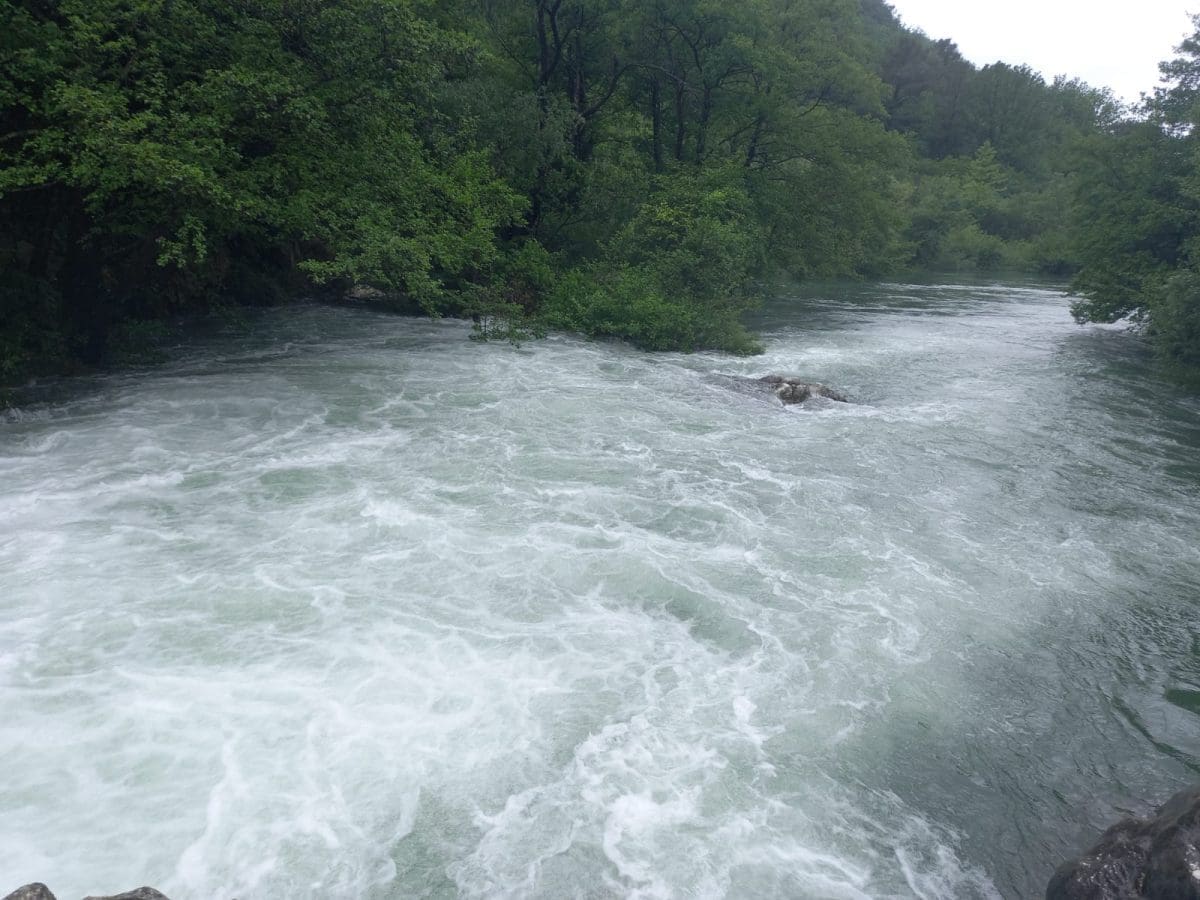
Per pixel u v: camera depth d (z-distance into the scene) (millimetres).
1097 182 28578
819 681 7219
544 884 5105
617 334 21359
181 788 5609
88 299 14898
